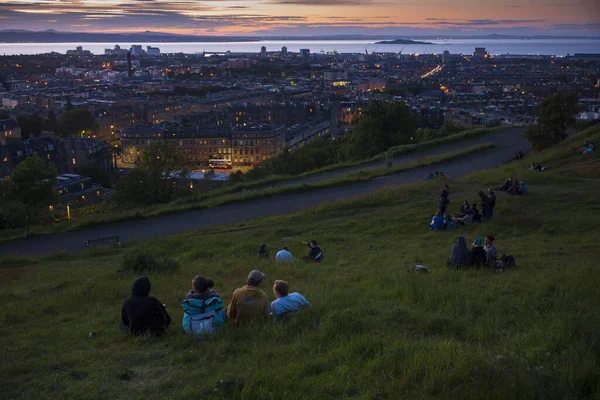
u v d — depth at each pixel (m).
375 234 33.34
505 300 15.22
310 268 23.16
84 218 46.75
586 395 8.36
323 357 10.52
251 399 8.80
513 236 29.95
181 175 77.88
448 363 9.36
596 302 14.41
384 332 11.88
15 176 42.38
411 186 47.00
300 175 66.12
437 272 20.02
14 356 11.91
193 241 34.69
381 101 89.69
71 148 197.25
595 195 38.56
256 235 36.03
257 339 11.95
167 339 12.60
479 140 85.94
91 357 11.42
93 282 22.02
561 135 72.06
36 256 34.00
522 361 9.21
